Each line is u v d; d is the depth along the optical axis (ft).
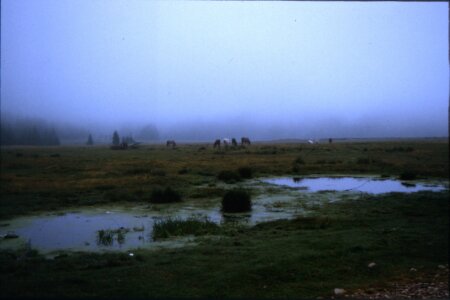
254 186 87.71
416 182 94.94
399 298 23.13
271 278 26.61
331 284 25.79
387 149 221.25
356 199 67.51
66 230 46.50
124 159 161.07
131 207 63.26
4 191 76.89
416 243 35.22
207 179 98.73
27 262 30.91
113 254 33.19
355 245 34.14
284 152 205.77
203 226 45.29
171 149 264.11
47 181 92.32
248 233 42.16
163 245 37.60
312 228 44.01
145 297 22.59
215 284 25.29
